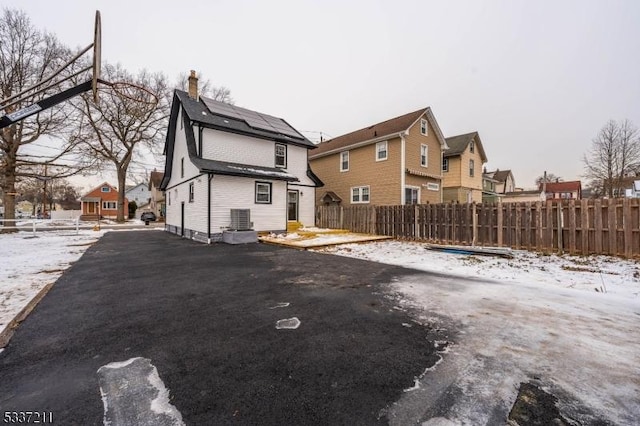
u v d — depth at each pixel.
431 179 18.27
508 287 4.88
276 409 1.83
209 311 3.75
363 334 3.01
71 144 18.30
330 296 4.41
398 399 1.93
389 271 6.21
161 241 12.18
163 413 1.78
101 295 4.46
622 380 2.13
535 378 2.17
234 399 1.93
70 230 19.22
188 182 13.52
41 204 59.97
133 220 36.34
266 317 3.53
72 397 1.95
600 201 7.34
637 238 6.79
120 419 1.72
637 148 27.73
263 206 13.12
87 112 21.81
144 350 2.66
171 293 4.57
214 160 12.77
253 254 8.58
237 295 4.47
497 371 2.27
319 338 2.92
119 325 3.28
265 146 14.70
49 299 4.26
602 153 29.48
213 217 11.47
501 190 39.19
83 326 3.25
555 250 8.05
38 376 2.21
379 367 2.35
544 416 1.74
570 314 3.56
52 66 16.94
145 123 26.27
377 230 13.45
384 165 16.81
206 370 2.30
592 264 6.51
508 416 1.75
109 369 2.32
